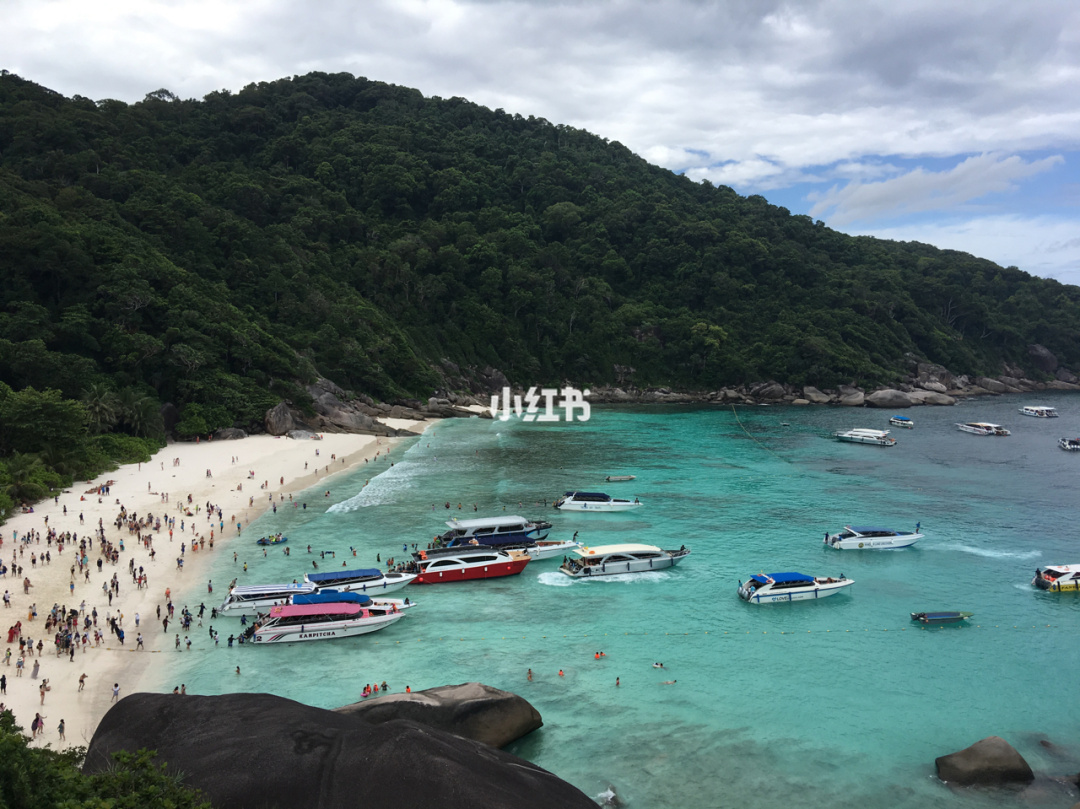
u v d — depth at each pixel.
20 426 81.81
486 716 34.66
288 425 126.56
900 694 40.97
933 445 129.50
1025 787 32.47
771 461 111.62
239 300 154.88
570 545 66.12
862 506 83.38
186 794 19.12
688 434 140.12
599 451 119.50
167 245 153.38
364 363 160.00
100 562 55.59
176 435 114.69
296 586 52.03
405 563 60.09
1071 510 82.06
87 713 36.28
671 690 41.09
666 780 32.81
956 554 66.06
